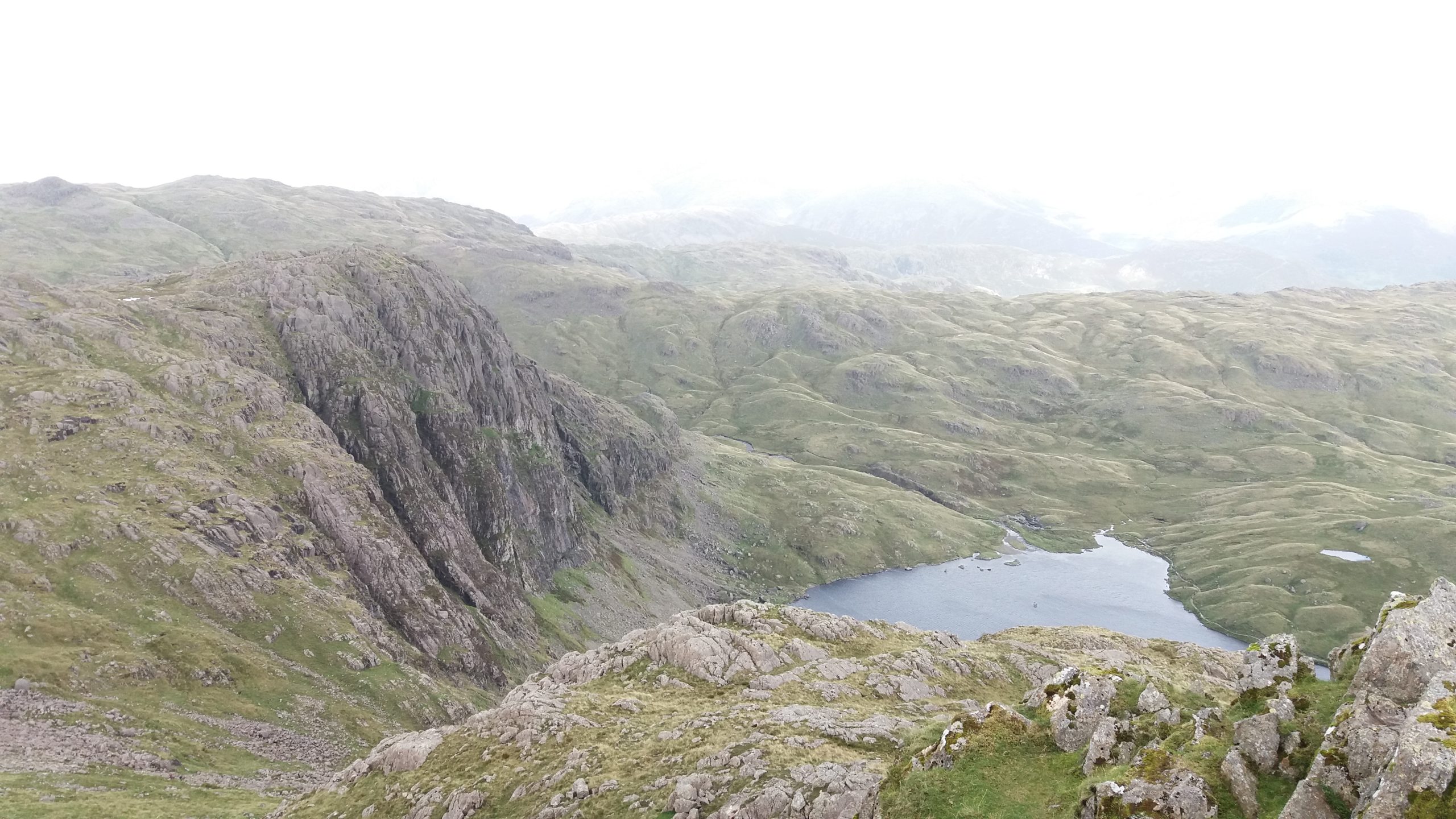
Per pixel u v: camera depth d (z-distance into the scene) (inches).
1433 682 1170.0
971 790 1480.1
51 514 4106.8
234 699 3666.3
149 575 4062.5
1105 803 1269.7
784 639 3348.9
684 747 2251.5
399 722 4158.5
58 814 2340.1
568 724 2564.0
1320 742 1253.1
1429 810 977.5
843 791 1727.4
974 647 3506.4
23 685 3097.9
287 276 7849.4
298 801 2640.3
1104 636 4367.6
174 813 2539.4
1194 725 1419.8
